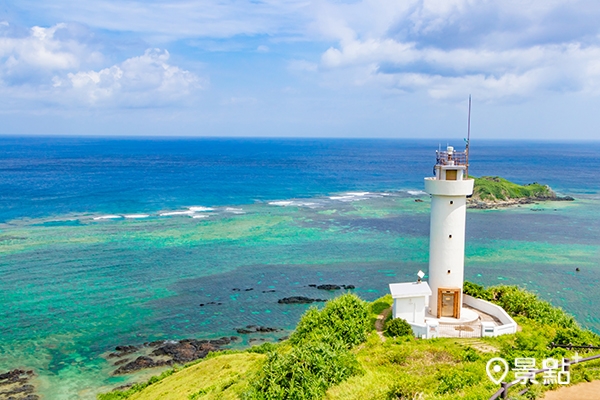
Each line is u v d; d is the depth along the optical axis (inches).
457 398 815.7
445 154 1489.9
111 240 3390.7
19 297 2345.0
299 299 2394.2
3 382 1653.5
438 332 1355.8
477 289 1669.5
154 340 1973.4
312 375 1063.6
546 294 2475.4
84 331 2028.8
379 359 1200.8
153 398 1416.1
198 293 2475.4
